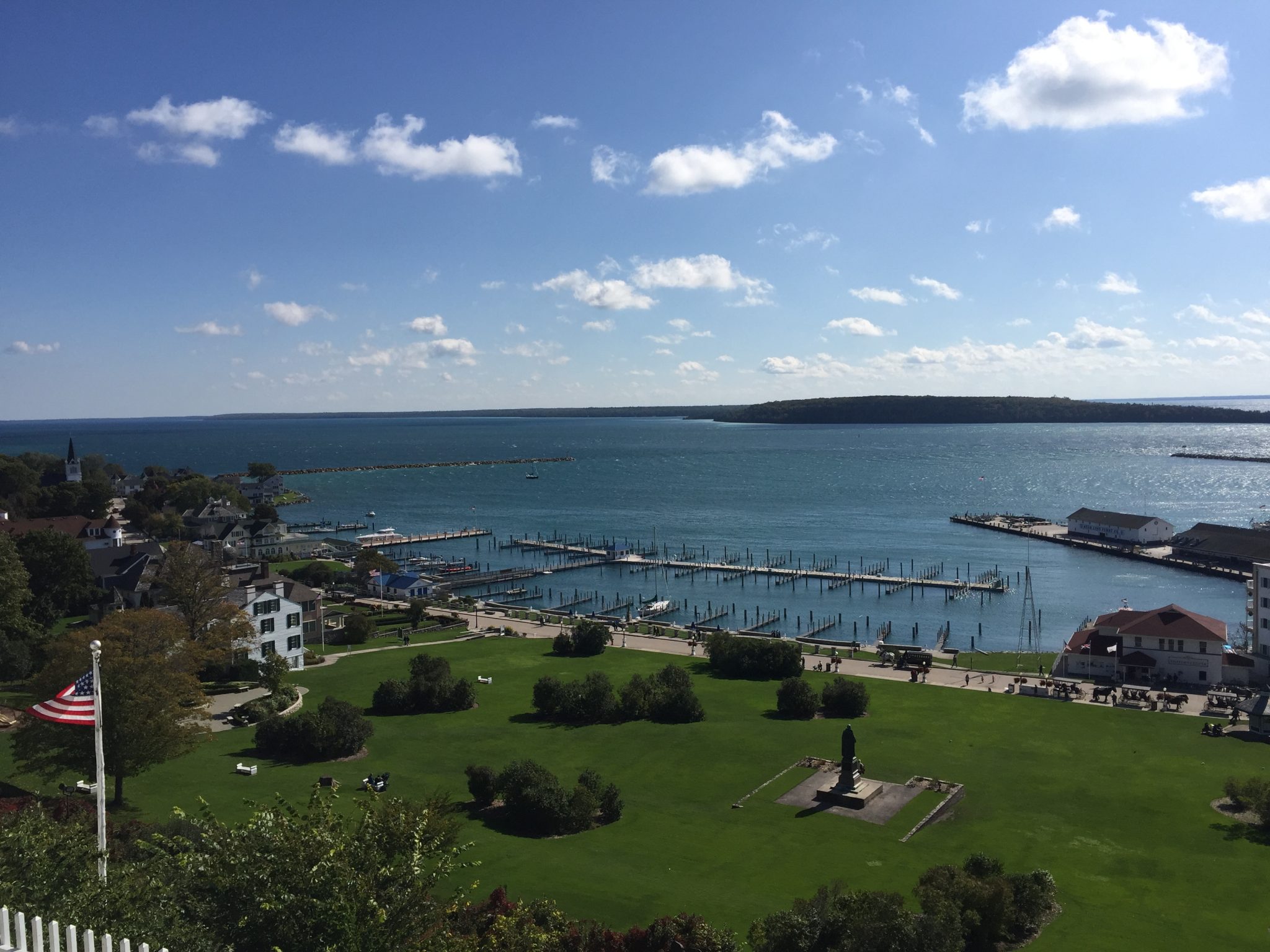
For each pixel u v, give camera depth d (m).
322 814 27.28
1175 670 115.81
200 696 72.31
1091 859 60.88
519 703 101.50
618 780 77.44
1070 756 83.56
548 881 54.97
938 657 132.12
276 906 23.61
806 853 61.19
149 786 70.81
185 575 104.81
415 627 145.25
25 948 21.95
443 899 38.00
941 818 68.56
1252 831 65.81
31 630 107.81
